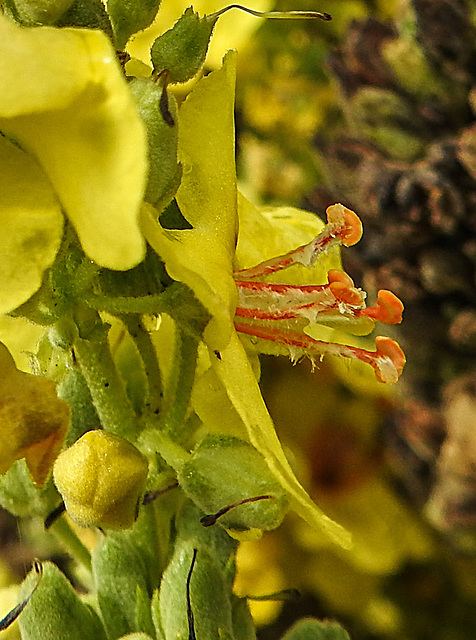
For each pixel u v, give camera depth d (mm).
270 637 121
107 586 73
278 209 82
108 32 64
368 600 122
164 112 60
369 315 71
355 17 113
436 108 103
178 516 73
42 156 57
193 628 68
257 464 66
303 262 71
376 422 127
